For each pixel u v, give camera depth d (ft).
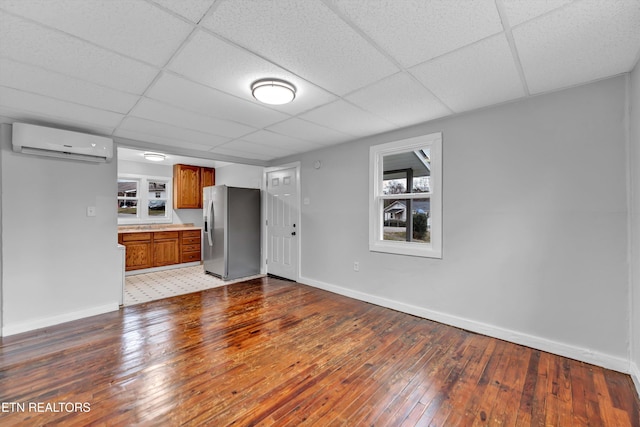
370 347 7.86
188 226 21.16
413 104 8.08
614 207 6.63
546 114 7.48
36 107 7.87
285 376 6.50
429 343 8.09
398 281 10.71
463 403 5.61
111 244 10.71
